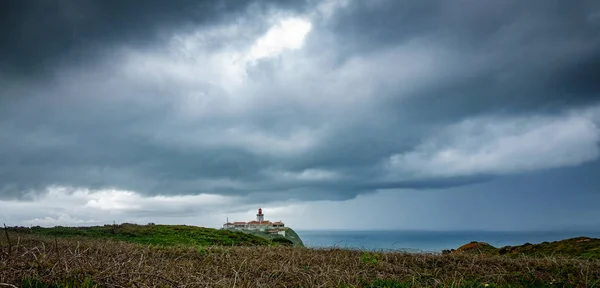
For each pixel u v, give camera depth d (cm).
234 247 1695
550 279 1061
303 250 1538
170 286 799
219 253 1435
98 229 2697
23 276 755
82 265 872
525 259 1263
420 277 1036
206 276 867
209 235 2738
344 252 1471
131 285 772
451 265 1212
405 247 1470
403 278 1038
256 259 1235
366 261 1273
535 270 1135
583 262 1186
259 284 866
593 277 1063
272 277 965
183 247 1628
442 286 941
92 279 776
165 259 1273
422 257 1328
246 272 956
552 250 1647
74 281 773
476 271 1130
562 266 1161
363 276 1012
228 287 831
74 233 2466
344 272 995
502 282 1017
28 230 2500
